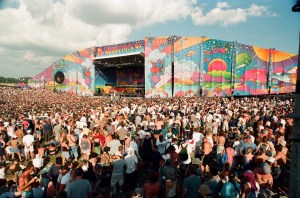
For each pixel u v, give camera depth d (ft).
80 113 60.85
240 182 22.71
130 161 28.27
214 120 46.68
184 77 148.56
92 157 28.17
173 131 43.52
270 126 45.73
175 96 148.66
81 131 41.93
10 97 144.05
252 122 50.11
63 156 35.40
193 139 35.27
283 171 27.76
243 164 27.84
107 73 203.51
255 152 28.60
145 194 19.35
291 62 161.79
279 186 27.71
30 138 40.45
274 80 161.07
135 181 28.81
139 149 36.47
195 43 147.95
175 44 148.97
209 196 17.83
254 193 20.47
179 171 29.50
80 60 197.16
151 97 149.48
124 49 169.99
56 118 56.44
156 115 53.93
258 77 158.51
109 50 179.42
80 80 197.57
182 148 30.58
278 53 161.07
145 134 34.83
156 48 152.05
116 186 27.86
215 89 149.48
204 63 147.95
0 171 28.25
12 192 21.36
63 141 39.32
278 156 27.86
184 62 148.56
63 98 140.46
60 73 207.41
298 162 7.18
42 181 24.86
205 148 32.22
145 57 154.10
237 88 153.79
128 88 197.67
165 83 150.41
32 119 55.42
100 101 117.50
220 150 32.78
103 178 27.30
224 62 150.92
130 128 44.01
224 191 19.19
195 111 64.49
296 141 7.23
